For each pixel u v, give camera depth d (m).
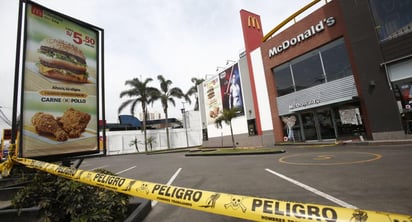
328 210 1.21
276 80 17.80
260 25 22.70
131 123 45.41
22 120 3.05
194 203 1.60
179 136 40.16
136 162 14.49
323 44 13.98
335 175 5.01
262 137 19.00
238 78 22.34
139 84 31.14
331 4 13.52
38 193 2.45
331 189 3.99
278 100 17.41
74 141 3.65
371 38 11.02
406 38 9.86
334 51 13.45
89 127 3.91
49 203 2.38
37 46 3.31
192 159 12.94
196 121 43.09
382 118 10.56
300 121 15.80
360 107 11.96
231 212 1.44
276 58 17.52
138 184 1.95
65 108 3.59
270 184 4.80
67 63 3.69
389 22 10.47
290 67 16.48
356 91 12.09
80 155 3.71
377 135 10.69
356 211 1.17
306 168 6.24
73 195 2.43
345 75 12.80
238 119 22.20
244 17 21.55
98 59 4.24
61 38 3.65
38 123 3.22
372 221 1.10
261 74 19.33
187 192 1.68
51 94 3.42
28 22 3.23
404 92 9.95
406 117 9.84
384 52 10.56
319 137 14.37
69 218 2.63
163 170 8.80
